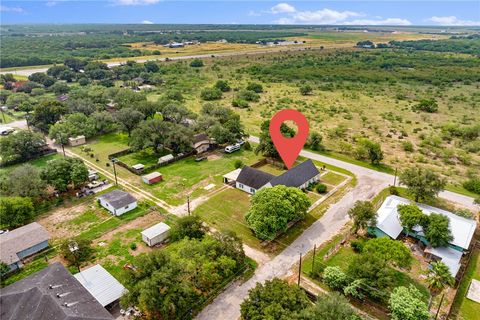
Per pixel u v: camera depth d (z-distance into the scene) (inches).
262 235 1930.4
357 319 1316.4
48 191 2529.5
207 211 2299.5
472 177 2834.6
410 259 1673.2
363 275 1544.0
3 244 1798.7
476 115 4714.6
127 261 1808.6
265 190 2086.6
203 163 3090.6
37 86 5989.2
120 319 1459.2
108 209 2306.8
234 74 7765.8
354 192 2591.0
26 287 1434.5
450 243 1886.1
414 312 1359.5
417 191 2305.6
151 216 2242.9
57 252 1894.7
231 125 3474.4
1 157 3142.2
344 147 3412.9
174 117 3914.9
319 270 1726.1
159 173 2775.6
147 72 7554.1
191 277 1574.8
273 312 1264.8
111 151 3376.0
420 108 5009.8
